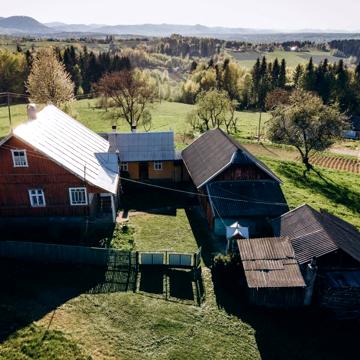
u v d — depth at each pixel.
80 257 29.48
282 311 26.81
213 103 77.44
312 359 23.12
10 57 119.81
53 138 35.88
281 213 36.09
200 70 153.75
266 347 23.72
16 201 34.25
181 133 79.50
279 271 27.02
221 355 22.83
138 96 84.38
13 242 29.00
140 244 33.41
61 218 35.16
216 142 44.38
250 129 90.38
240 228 32.62
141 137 48.84
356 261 27.86
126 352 22.06
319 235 29.05
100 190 34.56
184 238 35.19
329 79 132.00
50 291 26.20
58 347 21.41
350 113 124.56
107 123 86.62
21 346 21.16
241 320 25.69
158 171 49.06
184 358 22.30
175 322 24.86
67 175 33.75
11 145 32.22
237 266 28.86
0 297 24.81
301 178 54.75
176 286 28.44
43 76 74.94
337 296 26.45
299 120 59.06
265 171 38.25
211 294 27.89
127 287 27.70
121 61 148.88
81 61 145.62
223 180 38.38
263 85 131.50
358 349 24.08
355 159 70.31
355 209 45.81
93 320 24.06
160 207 41.50
